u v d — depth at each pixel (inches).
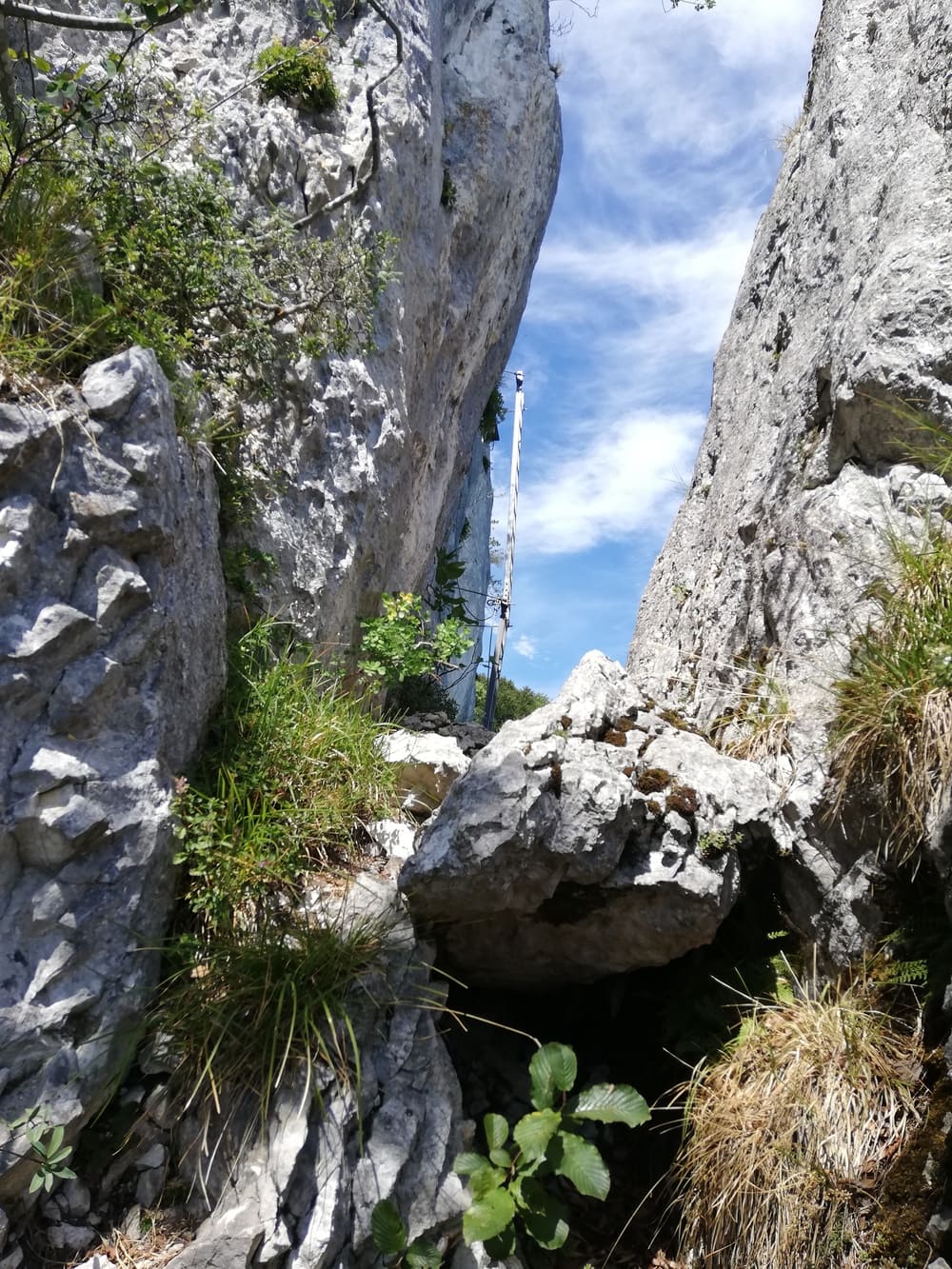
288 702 152.4
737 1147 111.0
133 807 112.8
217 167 177.3
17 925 104.1
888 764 121.1
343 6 240.8
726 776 137.9
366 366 223.0
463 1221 107.9
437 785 167.5
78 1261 100.7
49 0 173.9
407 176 244.7
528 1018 153.3
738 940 139.3
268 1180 103.2
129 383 119.7
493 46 335.0
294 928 122.0
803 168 237.1
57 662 109.6
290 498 193.5
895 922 121.6
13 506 107.7
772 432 195.6
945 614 123.1
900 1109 109.0
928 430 144.2
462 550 533.0
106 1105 108.9
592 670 156.7
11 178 130.2
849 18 226.8
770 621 167.6
